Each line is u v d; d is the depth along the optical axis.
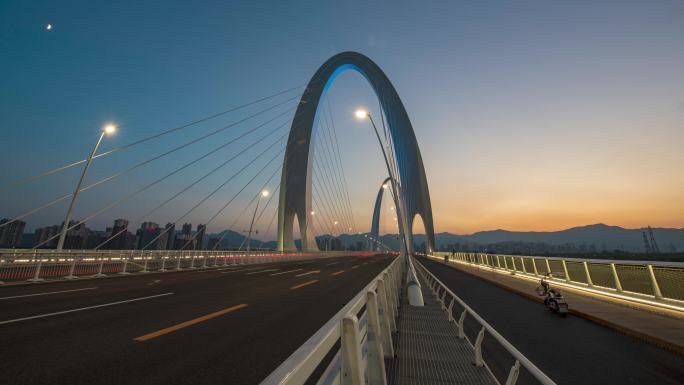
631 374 5.72
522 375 5.43
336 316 2.57
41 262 17.28
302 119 87.94
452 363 5.14
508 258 24.98
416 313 9.09
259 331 7.38
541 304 12.45
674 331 7.89
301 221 82.31
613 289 12.72
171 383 4.65
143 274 21.33
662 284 10.50
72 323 7.85
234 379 4.82
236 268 29.62
